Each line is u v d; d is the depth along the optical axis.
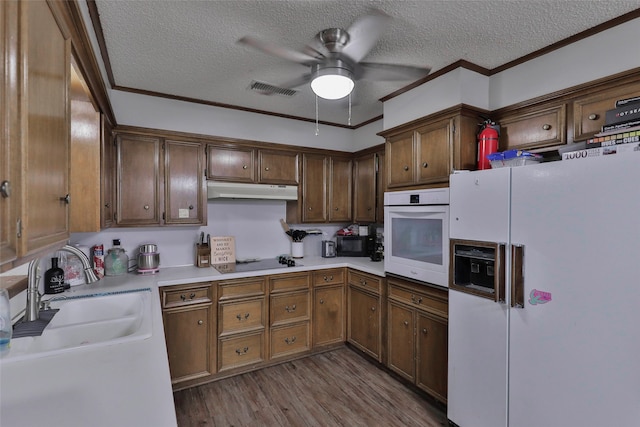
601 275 1.34
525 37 1.88
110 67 2.25
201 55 2.09
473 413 1.86
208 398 2.43
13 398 0.87
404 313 2.56
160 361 1.10
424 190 2.36
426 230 2.36
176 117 2.84
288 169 3.38
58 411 0.81
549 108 2.00
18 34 0.68
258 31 1.80
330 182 3.63
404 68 1.80
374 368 2.88
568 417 1.44
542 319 1.54
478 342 1.83
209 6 1.58
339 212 3.70
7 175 0.65
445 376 2.21
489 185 1.79
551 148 1.99
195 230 3.16
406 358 2.54
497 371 1.73
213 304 2.66
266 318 2.89
